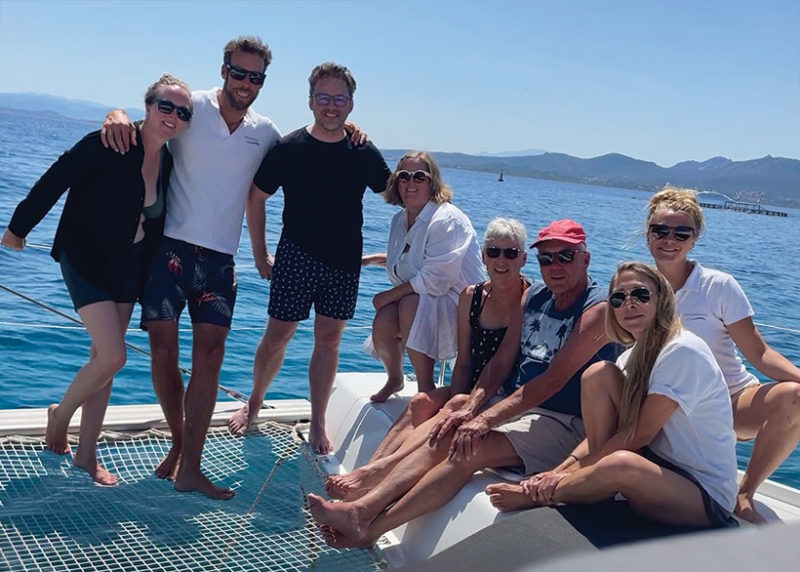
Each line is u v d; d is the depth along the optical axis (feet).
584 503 8.95
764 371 11.00
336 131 13.88
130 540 10.69
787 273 63.10
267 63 12.89
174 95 11.82
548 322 11.21
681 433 8.97
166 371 12.76
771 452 10.34
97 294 12.07
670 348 8.86
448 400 12.00
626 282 9.02
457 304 13.39
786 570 3.03
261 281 33.76
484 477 10.58
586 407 9.46
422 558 10.22
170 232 12.95
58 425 12.62
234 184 13.16
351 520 10.04
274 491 12.46
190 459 12.28
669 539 3.22
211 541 10.83
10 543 10.34
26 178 76.59
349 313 14.39
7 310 25.16
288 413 15.44
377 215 67.10
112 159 11.83
